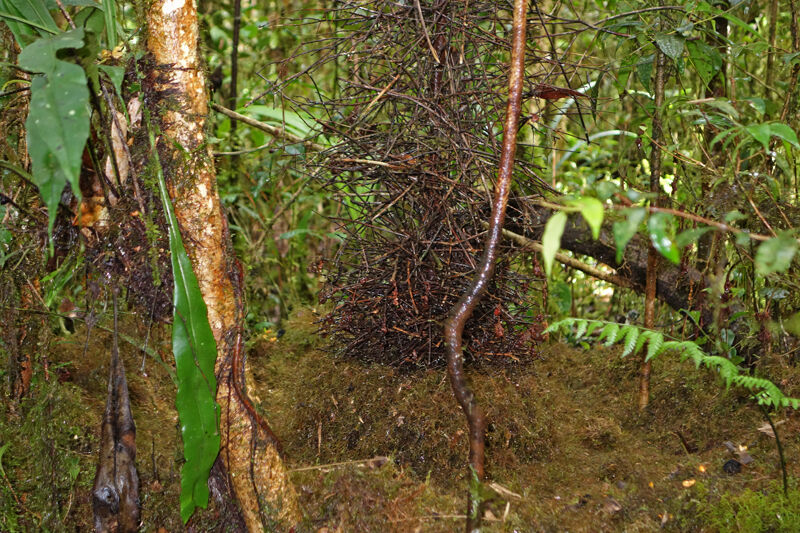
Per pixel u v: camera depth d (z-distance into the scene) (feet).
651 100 7.21
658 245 3.65
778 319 6.98
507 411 6.32
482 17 6.37
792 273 6.51
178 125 4.53
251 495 4.93
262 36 11.34
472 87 6.17
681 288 7.35
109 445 4.79
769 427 6.43
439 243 6.08
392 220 6.36
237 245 9.87
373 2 6.13
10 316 5.46
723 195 6.02
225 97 11.67
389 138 5.98
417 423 6.18
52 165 3.64
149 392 6.94
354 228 6.72
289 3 12.05
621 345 8.61
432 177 5.96
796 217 6.34
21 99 5.29
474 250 5.99
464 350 6.56
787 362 7.06
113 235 4.79
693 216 3.85
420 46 6.10
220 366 4.73
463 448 6.05
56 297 6.28
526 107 7.01
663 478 5.94
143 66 4.52
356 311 6.58
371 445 6.23
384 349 6.64
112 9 4.64
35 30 4.69
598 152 10.14
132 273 4.81
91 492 5.27
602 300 10.91
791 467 5.84
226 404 4.76
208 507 5.10
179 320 4.39
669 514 5.47
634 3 6.92
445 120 5.72
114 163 4.64
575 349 9.24
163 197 4.46
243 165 10.55
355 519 5.34
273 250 10.99
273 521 5.00
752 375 7.06
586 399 7.88
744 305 7.29
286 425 6.99
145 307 4.94
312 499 5.55
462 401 4.35
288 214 11.78
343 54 6.28
